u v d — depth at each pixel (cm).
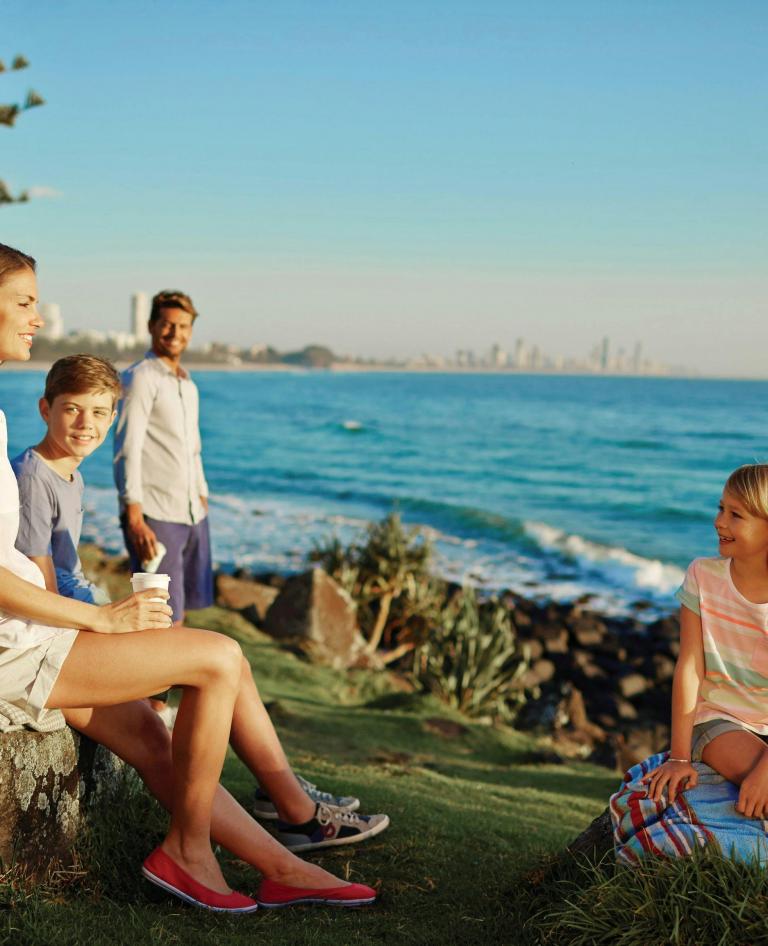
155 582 274
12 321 269
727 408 9769
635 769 301
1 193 590
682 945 231
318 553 1097
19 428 5509
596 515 3025
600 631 1563
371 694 840
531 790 570
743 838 254
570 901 269
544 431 6512
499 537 2473
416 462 4541
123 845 293
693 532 2744
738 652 279
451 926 279
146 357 500
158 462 496
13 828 258
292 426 6675
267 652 866
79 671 258
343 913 285
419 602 1039
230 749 474
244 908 273
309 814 331
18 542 304
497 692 895
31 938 227
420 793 470
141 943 238
